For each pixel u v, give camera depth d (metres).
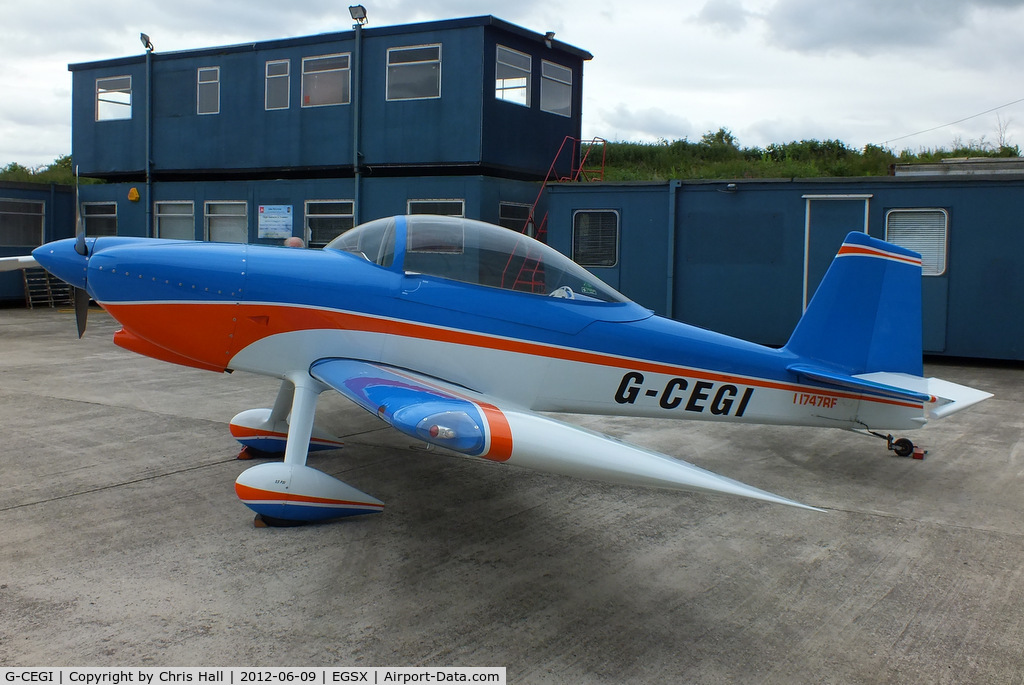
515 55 12.72
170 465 5.00
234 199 14.05
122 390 7.46
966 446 5.98
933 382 5.21
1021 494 4.79
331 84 13.16
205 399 7.13
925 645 2.91
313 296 4.32
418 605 3.13
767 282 10.53
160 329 4.37
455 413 3.12
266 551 3.64
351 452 5.45
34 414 6.36
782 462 5.48
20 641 2.75
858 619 3.11
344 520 4.09
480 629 2.95
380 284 4.38
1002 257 9.51
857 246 5.04
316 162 13.36
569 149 14.10
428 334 4.39
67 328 12.27
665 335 4.77
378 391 3.65
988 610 3.20
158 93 14.75
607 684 2.60
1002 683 2.66
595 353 4.63
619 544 3.87
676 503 4.55
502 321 4.48
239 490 3.91
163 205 14.88
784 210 10.38
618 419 6.82
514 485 4.80
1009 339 9.55
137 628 2.87
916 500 4.65
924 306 9.91
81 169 15.74
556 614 3.09
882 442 6.12
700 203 10.77
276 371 4.42
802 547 3.88
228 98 14.09
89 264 4.38
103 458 5.12
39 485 4.53
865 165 20.02
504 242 4.58
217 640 2.80
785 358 4.99
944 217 9.73
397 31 12.48
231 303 4.30
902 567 3.64
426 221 4.56
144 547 3.65
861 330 5.09
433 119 12.36
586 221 11.44
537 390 4.61
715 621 3.07
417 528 4.01
